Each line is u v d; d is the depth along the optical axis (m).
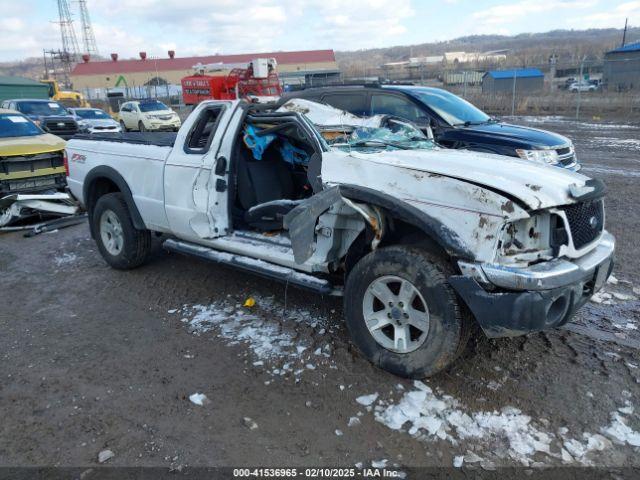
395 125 4.86
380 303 3.54
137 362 3.76
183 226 4.80
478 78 33.09
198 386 3.43
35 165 8.15
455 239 3.05
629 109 21.66
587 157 11.84
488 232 2.96
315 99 8.73
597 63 25.55
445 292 3.09
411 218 3.18
